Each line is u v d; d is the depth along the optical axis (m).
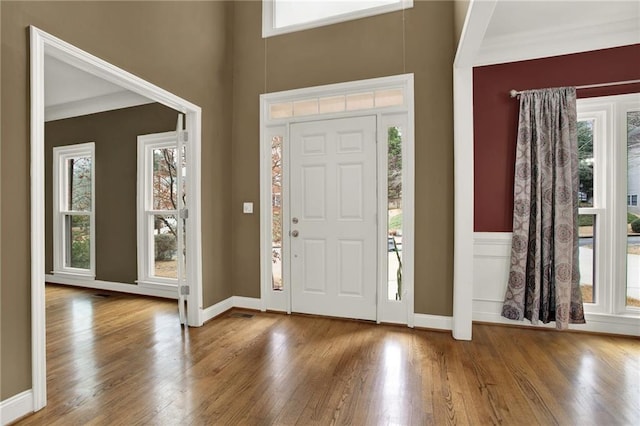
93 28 1.98
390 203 3.02
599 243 2.73
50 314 3.29
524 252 2.71
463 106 2.57
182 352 2.38
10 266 1.58
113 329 2.85
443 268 2.80
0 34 1.52
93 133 4.28
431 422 1.60
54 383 1.96
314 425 1.58
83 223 4.49
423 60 2.84
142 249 4.00
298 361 2.24
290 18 3.42
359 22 3.03
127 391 1.87
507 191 2.87
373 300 3.01
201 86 2.96
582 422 1.60
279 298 3.31
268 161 3.33
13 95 1.58
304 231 3.21
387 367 2.15
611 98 2.64
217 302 3.19
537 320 2.67
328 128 3.13
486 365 2.17
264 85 3.32
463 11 2.18
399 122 2.95
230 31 3.40
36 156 1.66
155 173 4.05
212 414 1.67
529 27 2.64
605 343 2.51
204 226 3.00
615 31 2.59
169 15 2.60
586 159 2.78
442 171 2.80
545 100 2.68
